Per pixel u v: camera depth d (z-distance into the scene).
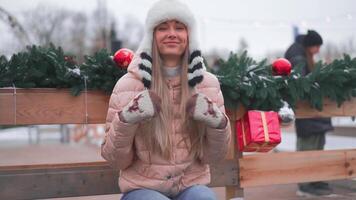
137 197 2.13
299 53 4.48
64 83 3.00
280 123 3.29
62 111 3.00
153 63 2.27
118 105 2.21
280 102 3.28
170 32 2.26
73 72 2.96
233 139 3.35
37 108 2.96
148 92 2.04
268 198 4.21
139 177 2.26
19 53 3.00
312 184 4.38
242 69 3.38
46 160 7.54
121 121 2.04
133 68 2.24
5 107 2.90
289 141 8.84
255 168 3.42
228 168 3.35
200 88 2.32
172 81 2.31
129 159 2.22
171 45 2.27
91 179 3.05
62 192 3.00
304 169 3.57
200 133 2.26
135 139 2.22
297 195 4.38
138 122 2.05
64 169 3.01
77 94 3.00
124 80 2.25
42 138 15.16
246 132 3.20
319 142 4.60
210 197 2.11
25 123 2.93
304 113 3.53
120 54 2.96
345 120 12.30
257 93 3.18
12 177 2.90
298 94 3.31
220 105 2.35
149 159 2.22
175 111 2.27
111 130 2.11
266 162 3.46
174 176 2.25
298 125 4.60
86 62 3.06
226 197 3.46
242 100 3.24
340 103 3.57
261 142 3.11
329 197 4.08
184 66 2.29
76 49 20.17
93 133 12.70
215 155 2.28
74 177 3.02
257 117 3.14
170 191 2.27
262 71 3.38
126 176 2.29
